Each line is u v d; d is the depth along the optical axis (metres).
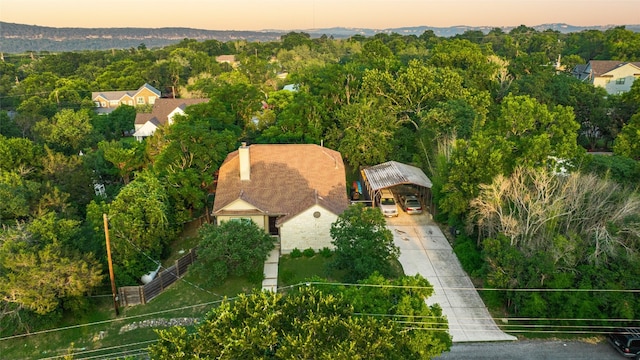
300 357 14.20
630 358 20.75
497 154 27.67
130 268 26.66
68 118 54.25
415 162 40.16
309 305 16.33
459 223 30.12
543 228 24.45
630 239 22.75
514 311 23.73
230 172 32.47
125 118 69.88
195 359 14.27
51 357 22.03
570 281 22.52
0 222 28.92
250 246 26.70
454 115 39.66
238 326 15.73
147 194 29.50
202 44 168.50
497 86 55.44
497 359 20.62
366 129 39.91
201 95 84.75
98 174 40.41
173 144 32.41
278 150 33.91
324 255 28.88
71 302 24.11
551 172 27.27
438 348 17.16
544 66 62.84
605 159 31.45
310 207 28.39
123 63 116.44
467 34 156.50
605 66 70.62
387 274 24.02
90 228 28.22
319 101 45.38
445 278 26.64
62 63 124.12
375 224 24.97
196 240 32.12
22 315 23.14
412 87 44.34
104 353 22.11
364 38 161.38
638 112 40.56
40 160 39.41
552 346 21.55
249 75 86.00
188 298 25.83
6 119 59.12
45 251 23.19
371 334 14.87
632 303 21.45
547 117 33.06
